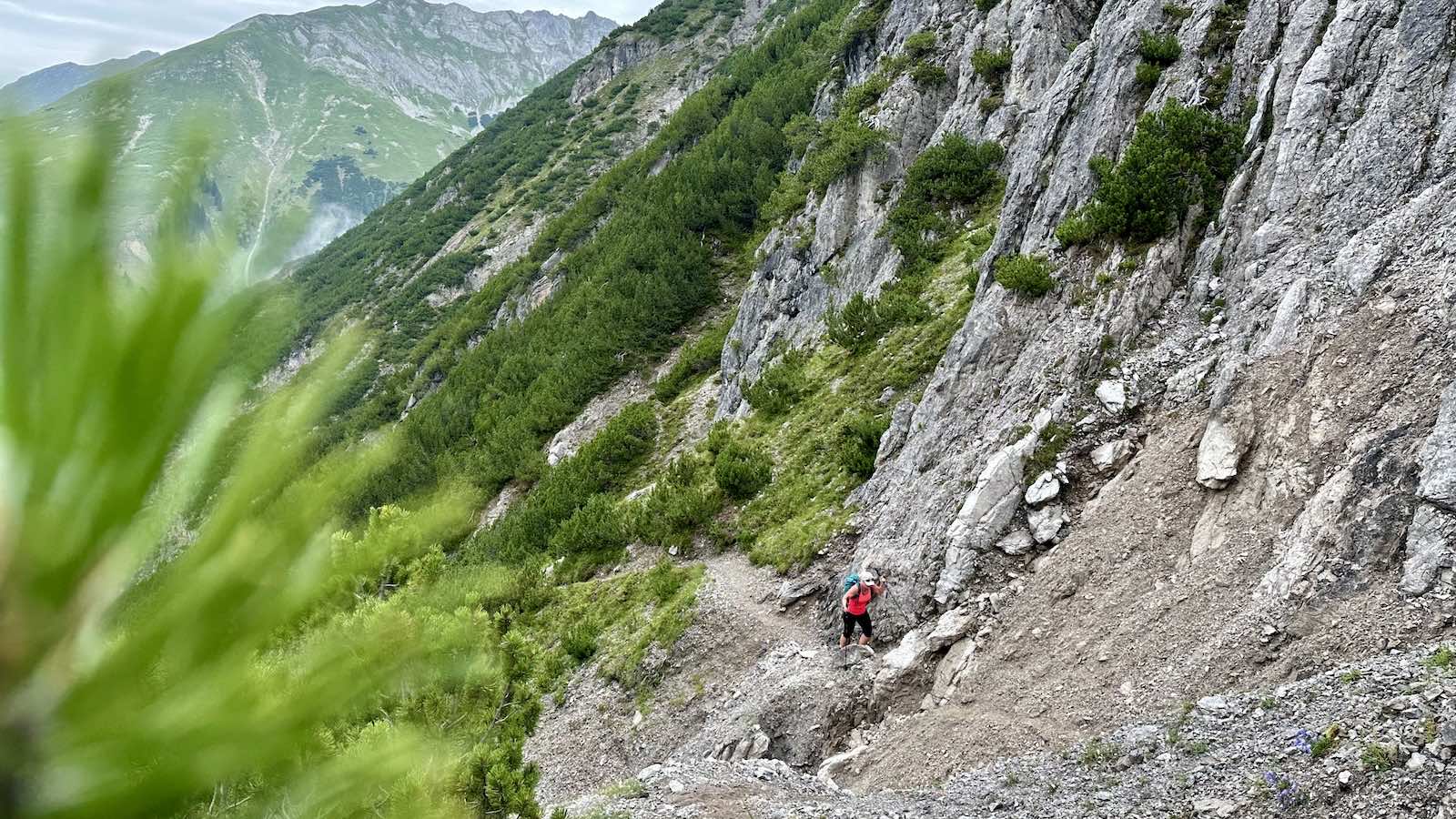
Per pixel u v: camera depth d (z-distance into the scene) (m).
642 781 12.96
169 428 0.83
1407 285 13.60
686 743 18.19
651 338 50.97
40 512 0.81
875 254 34.94
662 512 26.98
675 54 133.88
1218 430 14.51
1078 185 21.06
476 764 7.14
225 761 0.93
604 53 140.75
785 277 40.19
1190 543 13.65
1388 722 8.84
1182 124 19.05
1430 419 11.82
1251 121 18.66
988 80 35.97
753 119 62.94
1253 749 9.53
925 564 16.86
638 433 40.75
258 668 0.99
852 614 16.80
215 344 0.83
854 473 23.73
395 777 1.45
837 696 16.00
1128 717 11.72
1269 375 14.41
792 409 29.67
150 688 0.89
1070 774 10.84
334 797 1.31
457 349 72.06
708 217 57.50
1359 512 11.70
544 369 54.00
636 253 57.00
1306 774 8.78
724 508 25.86
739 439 29.62
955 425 19.44
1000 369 19.39
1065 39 33.69
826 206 39.22
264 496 0.93
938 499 17.88
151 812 0.89
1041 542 15.82
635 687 20.66
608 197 74.12
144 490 0.83
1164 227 18.56
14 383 0.79
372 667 1.24
